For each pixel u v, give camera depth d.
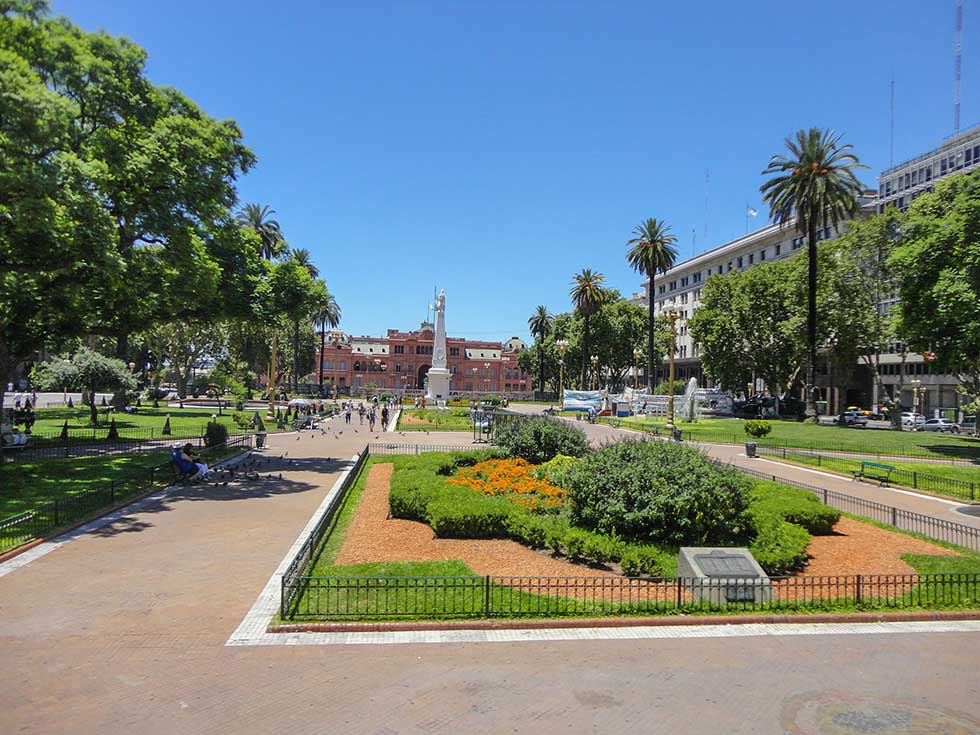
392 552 12.05
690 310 103.88
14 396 66.94
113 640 7.87
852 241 52.38
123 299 21.52
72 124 16.80
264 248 64.88
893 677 7.47
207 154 19.88
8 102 13.95
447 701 6.62
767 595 9.85
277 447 30.98
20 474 19.39
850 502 18.75
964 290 28.91
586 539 11.77
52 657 7.37
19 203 14.73
